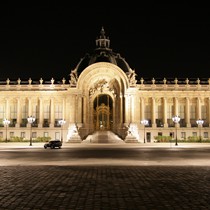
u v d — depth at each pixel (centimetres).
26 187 1656
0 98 8550
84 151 4956
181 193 1494
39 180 1892
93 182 1817
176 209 1201
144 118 8538
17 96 8519
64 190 1574
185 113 8588
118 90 8288
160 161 3144
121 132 7812
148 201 1334
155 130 8312
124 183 1781
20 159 3428
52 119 8394
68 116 8281
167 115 8588
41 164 2870
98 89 8394
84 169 2456
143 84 8550
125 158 3541
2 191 1548
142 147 6103
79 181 1855
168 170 2375
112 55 8300
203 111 8631
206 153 4353
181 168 2506
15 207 1231
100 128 8475
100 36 8631
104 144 6931
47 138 7675
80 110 7906
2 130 8369
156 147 6097
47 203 1297
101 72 8000
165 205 1264
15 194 1475
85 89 8106
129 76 8081
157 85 8550
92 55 8319
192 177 2005
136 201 1334
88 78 8062
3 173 2211
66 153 4469
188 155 3978
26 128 8319
